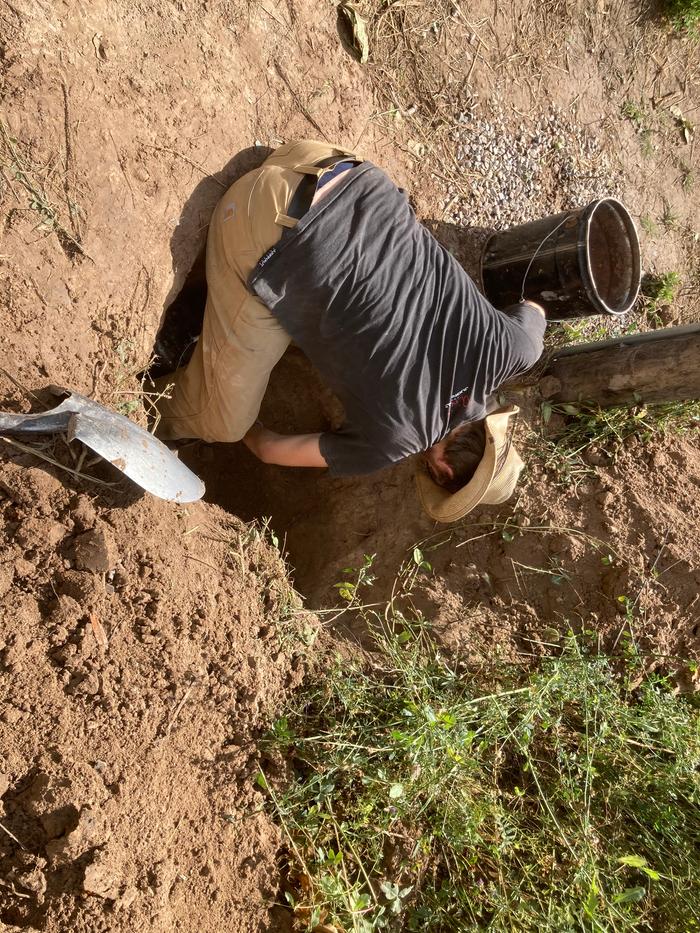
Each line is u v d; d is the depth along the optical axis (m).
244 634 2.20
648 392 2.94
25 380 1.89
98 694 1.85
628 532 2.92
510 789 2.50
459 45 3.29
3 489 1.83
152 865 1.83
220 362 2.32
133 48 2.17
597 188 3.87
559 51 3.75
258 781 2.08
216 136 2.38
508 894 2.25
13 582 1.81
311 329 2.22
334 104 2.82
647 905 2.41
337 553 2.95
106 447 1.88
